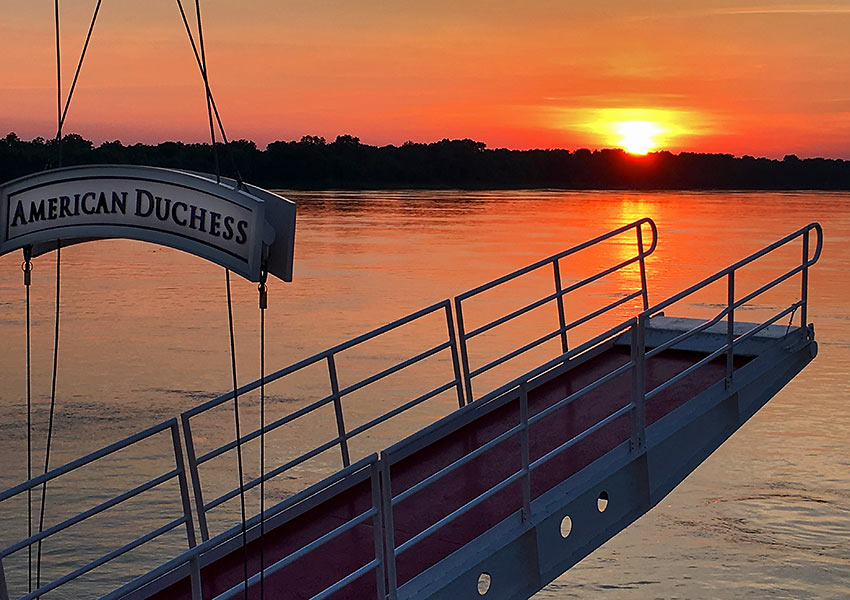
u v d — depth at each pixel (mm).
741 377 9406
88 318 57688
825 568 20703
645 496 8328
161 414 34156
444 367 44250
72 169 6086
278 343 50500
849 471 27266
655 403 9305
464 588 6883
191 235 5898
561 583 20172
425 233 134000
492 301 69812
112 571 20344
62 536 22000
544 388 10250
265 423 33219
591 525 7867
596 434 8781
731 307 9102
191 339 50688
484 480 8125
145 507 24000
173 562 5617
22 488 6445
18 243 6223
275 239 5848
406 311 63500
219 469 27391
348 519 7785
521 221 165750
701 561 21125
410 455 8852
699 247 118938
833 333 53344
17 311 60281
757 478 26578
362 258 96875
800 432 31438
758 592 19719
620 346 11359
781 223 168875
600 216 186250
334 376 8617
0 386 38031
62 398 36219
